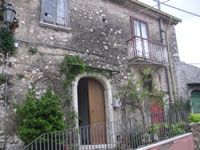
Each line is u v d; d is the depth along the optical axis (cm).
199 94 1119
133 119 760
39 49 679
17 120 580
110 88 788
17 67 624
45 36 706
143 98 827
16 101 595
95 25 841
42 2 733
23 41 655
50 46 702
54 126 558
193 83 1079
